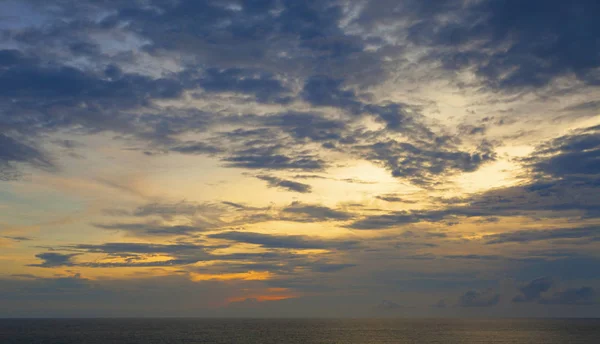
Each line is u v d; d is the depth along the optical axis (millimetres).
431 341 193125
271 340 199625
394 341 193500
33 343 178875
